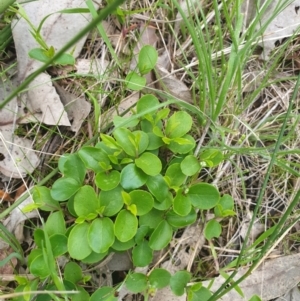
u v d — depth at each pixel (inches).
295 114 13.2
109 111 12.5
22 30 12.1
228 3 12.9
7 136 12.0
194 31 11.0
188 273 10.9
